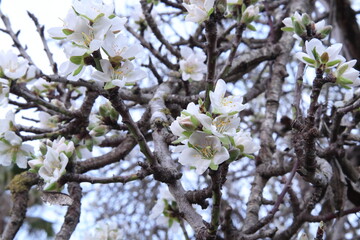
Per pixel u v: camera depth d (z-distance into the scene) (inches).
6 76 26.2
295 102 29.5
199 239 22.0
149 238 45.8
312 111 24.2
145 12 37.2
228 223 24.4
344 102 31.6
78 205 29.9
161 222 30.5
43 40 35.5
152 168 23.9
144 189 49.4
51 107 29.0
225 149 19.5
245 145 21.2
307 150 25.5
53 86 34.3
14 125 28.7
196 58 34.0
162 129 27.8
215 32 24.1
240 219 45.9
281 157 33.2
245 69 38.7
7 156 28.1
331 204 32.8
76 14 20.9
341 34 41.1
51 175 24.7
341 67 23.4
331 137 30.9
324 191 31.9
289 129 38.7
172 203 30.5
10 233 30.2
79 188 30.4
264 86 41.1
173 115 33.1
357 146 36.8
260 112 50.0
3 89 26.3
